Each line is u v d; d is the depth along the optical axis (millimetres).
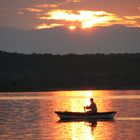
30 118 152250
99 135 117938
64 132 123188
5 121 144125
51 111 176125
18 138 113188
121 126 131750
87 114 145000
